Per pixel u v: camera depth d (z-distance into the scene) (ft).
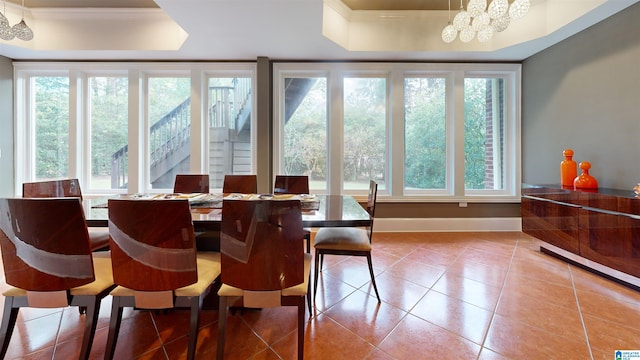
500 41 10.01
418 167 11.78
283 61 11.21
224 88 11.62
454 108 11.36
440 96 11.69
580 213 7.18
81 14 9.78
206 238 5.44
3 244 3.67
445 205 11.53
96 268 4.23
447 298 5.88
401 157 11.48
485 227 11.50
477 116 11.71
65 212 3.51
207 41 9.44
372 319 5.14
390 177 11.58
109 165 11.46
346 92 11.70
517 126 11.33
